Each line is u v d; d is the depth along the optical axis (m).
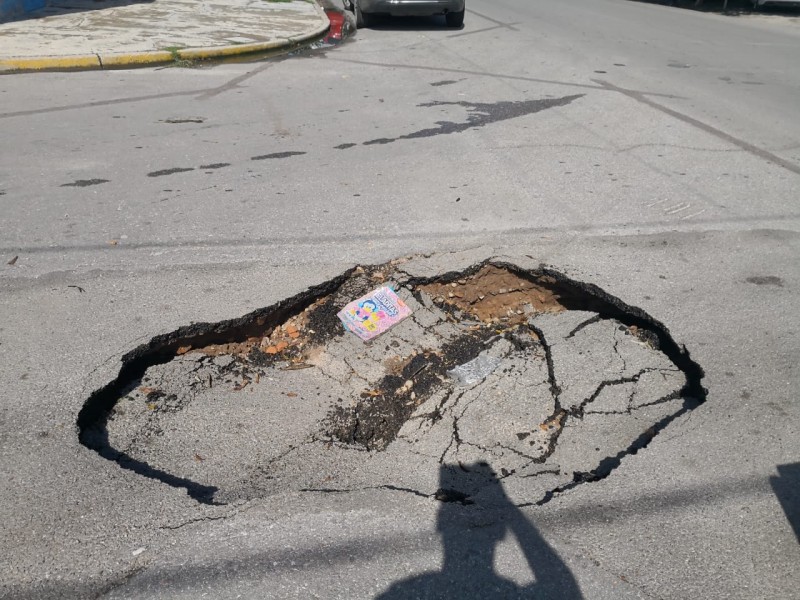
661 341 3.71
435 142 6.56
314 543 2.40
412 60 10.17
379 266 4.26
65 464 2.71
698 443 2.91
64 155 6.00
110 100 7.78
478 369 3.56
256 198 5.18
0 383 3.12
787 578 2.32
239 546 2.38
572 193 5.41
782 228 4.89
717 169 6.01
